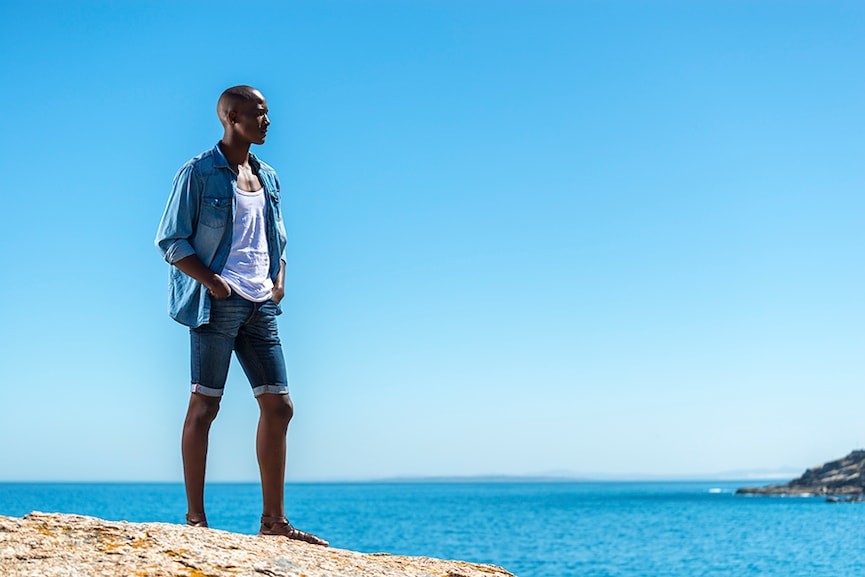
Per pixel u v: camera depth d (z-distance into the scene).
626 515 87.94
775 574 31.94
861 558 38.62
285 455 5.11
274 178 5.43
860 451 158.50
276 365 5.11
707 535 56.00
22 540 3.72
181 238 4.90
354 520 73.25
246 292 4.99
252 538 4.38
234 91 5.16
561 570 33.94
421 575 4.23
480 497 174.75
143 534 3.96
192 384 4.95
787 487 162.62
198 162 5.00
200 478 4.87
